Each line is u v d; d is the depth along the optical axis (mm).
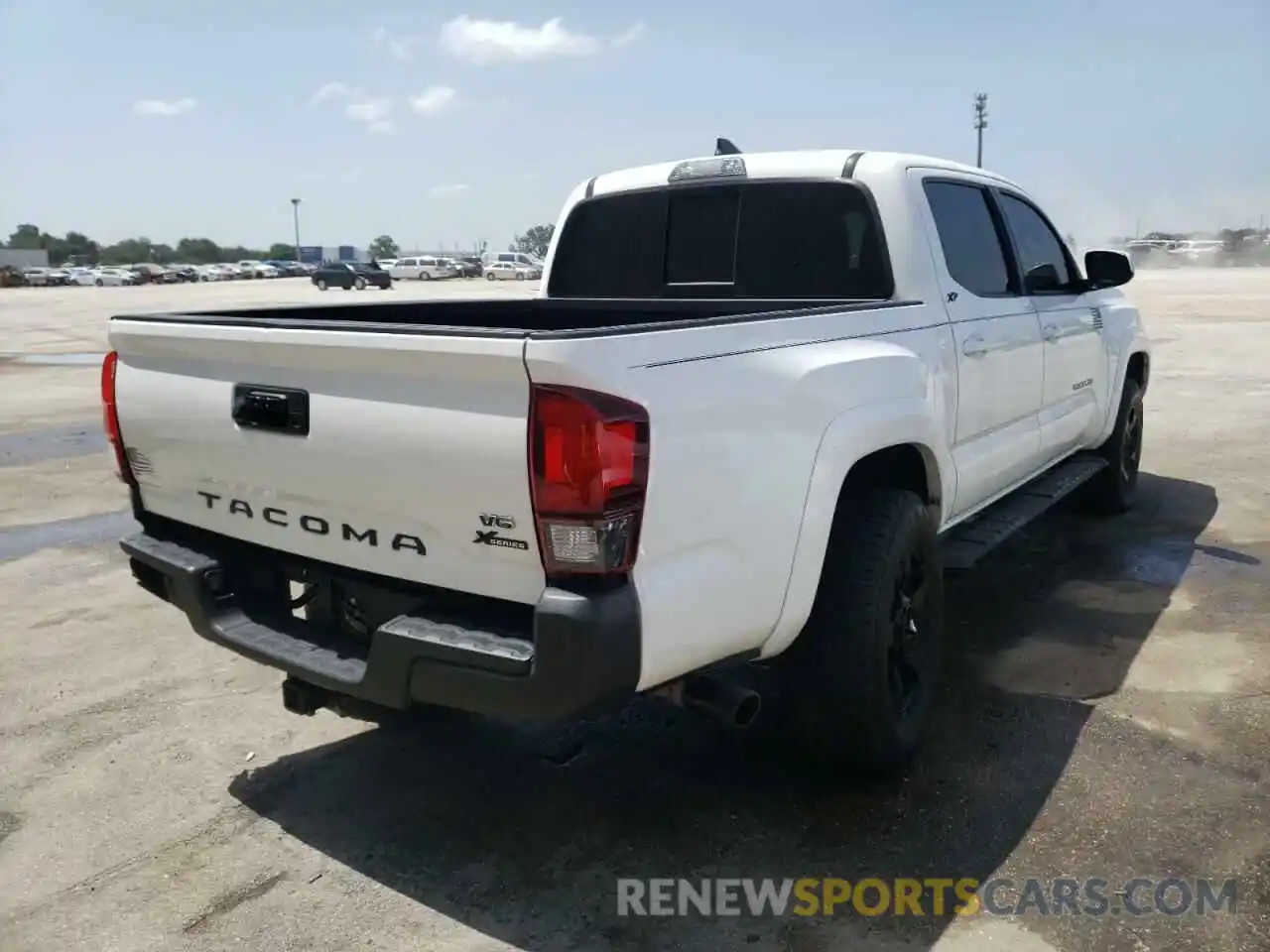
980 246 4668
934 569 3691
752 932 2816
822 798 3484
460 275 72062
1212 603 5199
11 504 7777
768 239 4504
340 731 4070
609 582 2514
